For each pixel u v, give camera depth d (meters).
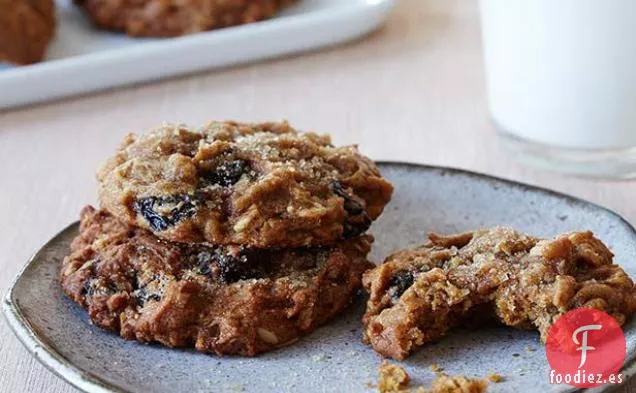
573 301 0.34
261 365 0.35
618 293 0.35
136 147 0.38
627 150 0.47
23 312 0.36
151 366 0.35
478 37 0.63
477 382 0.33
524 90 0.48
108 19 0.61
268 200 0.36
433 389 0.33
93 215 0.39
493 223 0.42
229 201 0.36
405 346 0.35
